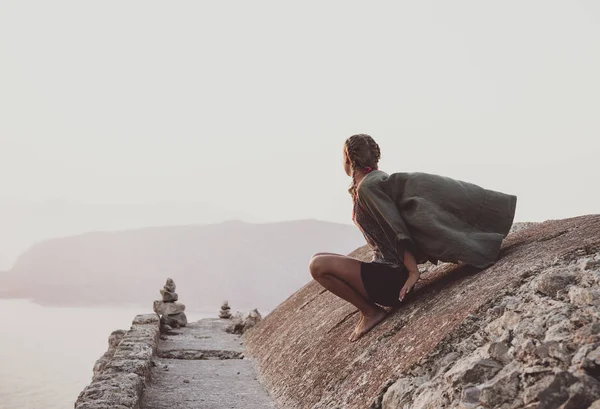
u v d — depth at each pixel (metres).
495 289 4.14
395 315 5.27
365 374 4.62
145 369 7.02
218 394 6.93
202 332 14.05
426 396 3.56
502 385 3.06
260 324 12.37
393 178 5.13
